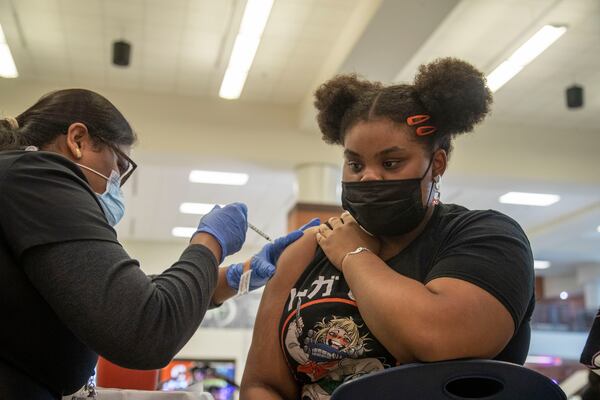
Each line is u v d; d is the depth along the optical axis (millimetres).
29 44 6152
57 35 5977
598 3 5141
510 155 7980
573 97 6578
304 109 7293
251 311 12555
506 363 900
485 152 7945
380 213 1147
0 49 5941
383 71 5801
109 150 1239
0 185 998
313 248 1290
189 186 9945
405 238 1204
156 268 13617
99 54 6383
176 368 11703
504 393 909
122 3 5383
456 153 7871
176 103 7395
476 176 7914
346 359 1126
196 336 12180
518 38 5734
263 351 1247
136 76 6941
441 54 6059
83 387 1309
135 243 13680
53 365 1043
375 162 1157
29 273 978
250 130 7512
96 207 1056
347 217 1313
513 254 1051
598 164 8109
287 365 1231
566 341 13000
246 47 5703
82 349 1104
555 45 5926
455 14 5359
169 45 6168
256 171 7980
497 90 6727
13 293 986
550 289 16984
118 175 1266
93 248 983
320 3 5320
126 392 1423
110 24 5754
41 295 1008
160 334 988
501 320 984
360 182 1161
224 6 5398
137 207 11188
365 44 5285
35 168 1029
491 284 1002
